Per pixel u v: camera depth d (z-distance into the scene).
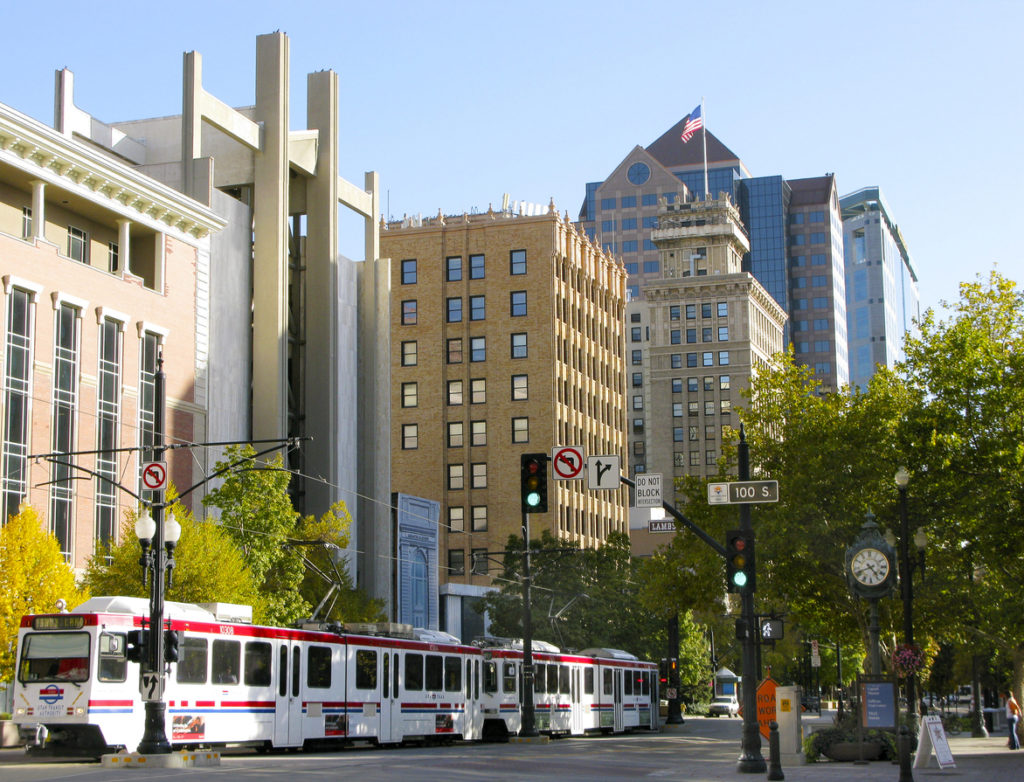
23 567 41.31
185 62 64.94
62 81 63.72
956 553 44.03
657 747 41.81
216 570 43.34
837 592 46.12
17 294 50.69
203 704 30.94
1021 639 42.16
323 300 74.69
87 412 53.81
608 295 123.62
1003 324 45.56
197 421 61.56
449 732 42.09
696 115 142.25
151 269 60.12
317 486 73.19
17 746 36.72
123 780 22.59
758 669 53.44
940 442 43.34
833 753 33.09
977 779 25.92
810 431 46.06
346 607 56.72
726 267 175.38
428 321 109.00
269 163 69.75
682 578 48.34
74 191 54.34
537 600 70.75
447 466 106.81
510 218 108.94
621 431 124.69
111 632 29.62
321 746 36.78
